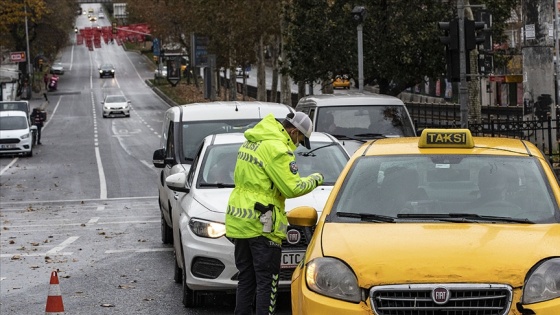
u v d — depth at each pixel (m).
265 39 72.81
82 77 168.00
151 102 119.81
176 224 14.55
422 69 42.78
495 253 8.23
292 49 44.19
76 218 26.23
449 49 24.44
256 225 10.94
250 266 11.18
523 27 28.22
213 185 14.30
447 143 10.36
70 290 15.16
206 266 12.83
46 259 18.39
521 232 8.71
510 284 7.96
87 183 37.69
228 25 68.75
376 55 42.25
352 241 8.65
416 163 10.05
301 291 8.55
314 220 9.77
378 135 24.25
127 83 155.25
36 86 142.00
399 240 8.55
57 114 103.25
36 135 62.25
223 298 14.18
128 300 14.18
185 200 14.14
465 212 9.34
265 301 10.98
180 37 120.62
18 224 25.27
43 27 149.50
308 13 43.09
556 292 8.00
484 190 9.60
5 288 15.55
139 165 45.53
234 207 11.07
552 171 9.98
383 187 9.74
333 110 24.69
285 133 11.14
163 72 152.38
